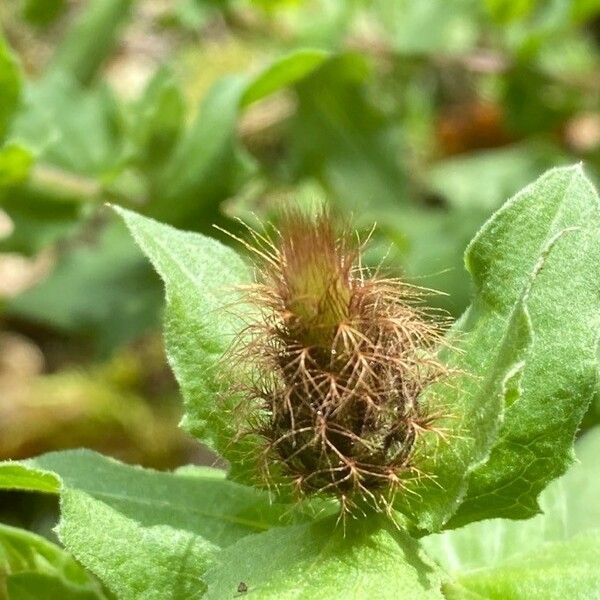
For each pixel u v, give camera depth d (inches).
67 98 8.6
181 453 10.0
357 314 3.9
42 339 12.0
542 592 4.3
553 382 4.1
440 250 8.7
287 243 4.0
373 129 9.9
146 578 4.1
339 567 4.0
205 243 4.4
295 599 3.9
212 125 7.8
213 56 12.2
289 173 9.7
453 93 13.6
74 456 4.7
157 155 8.0
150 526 4.4
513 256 4.2
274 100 11.6
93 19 10.1
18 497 8.8
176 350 4.3
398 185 9.9
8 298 9.8
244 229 8.1
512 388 3.9
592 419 6.1
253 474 4.2
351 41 10.1
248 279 4.4
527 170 11.6
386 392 4.0
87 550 4.1
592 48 13.4
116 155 8.4
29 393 10.6
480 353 4.2
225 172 7.8
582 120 13.2
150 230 4.3
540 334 4.1
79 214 8.3
